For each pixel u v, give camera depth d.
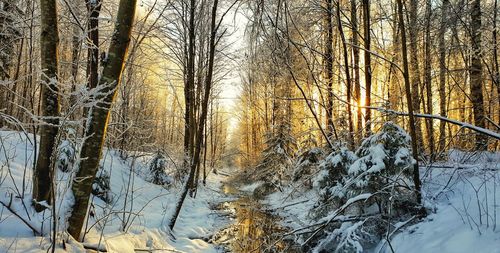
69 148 7.88
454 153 7.53
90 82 6.29
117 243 5.28
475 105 9.84
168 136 27.16
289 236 7.35
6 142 7.74
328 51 10.80
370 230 6.14
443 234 4.84
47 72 4.43
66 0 5.25
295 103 18.06
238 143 48.62
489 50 10.18
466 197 5.54
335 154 7.50
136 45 7.15
